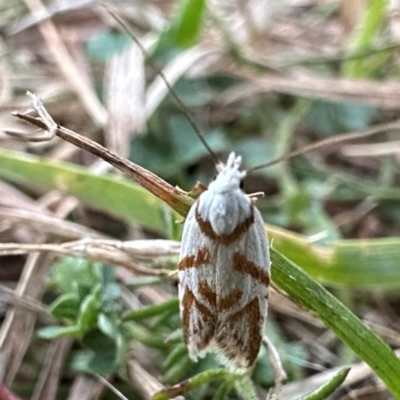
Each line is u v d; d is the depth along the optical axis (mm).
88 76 54
